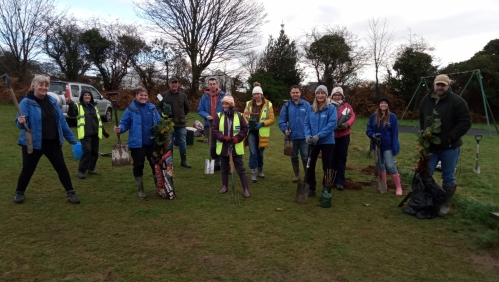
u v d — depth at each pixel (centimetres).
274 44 2677
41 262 354
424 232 454
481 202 556
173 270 346
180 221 470
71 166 771
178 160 888
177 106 788
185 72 2483
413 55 2602
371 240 426
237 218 486
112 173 725
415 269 360
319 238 427
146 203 540
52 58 2333
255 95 707
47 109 511
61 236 414
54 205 519
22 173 514
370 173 804
